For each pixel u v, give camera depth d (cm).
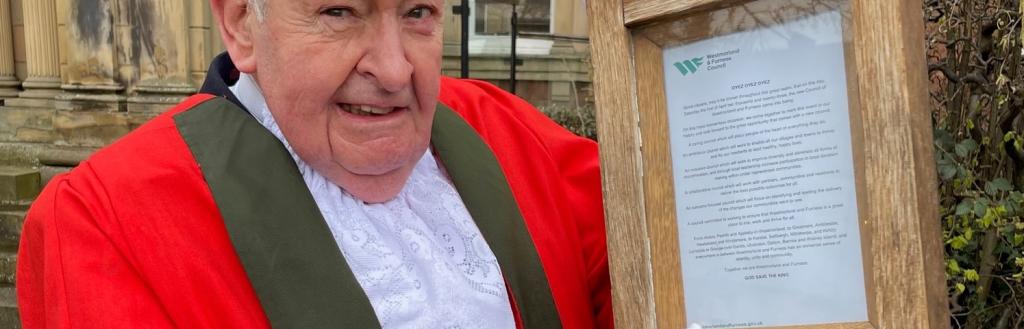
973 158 183
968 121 184
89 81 456
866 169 102
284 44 114
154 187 116
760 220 113
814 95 108
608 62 121
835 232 108
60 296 110
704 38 115
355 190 126
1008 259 184
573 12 569
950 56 188
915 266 99
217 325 114
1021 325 187
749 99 112
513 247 139
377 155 119
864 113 102
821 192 108
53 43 478
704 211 117
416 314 123
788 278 111
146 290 112
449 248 133
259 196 120
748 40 112
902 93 99
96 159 123
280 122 120
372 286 122
